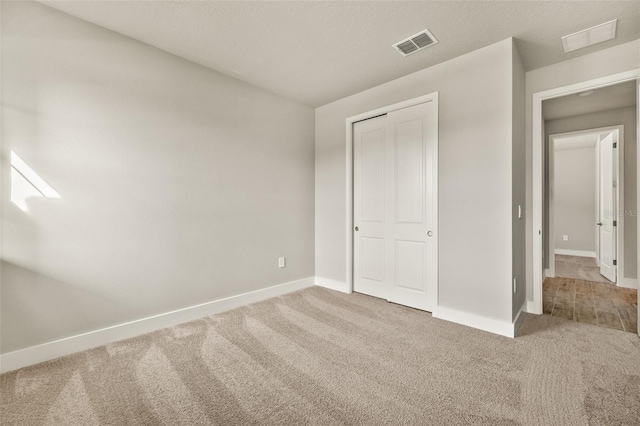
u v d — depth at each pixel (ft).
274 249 11.83
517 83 8.56
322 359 6.79
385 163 11.10
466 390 5.63
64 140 7.04
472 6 6.75
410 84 10.15
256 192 11.18
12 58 6.40
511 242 7.97
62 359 6.81
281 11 6.94
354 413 5.02
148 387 5.75
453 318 9.04
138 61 8.18
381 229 11.28
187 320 9.14
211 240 9.82
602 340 7.68
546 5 6.70
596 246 18.22
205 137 9.65
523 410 5.06
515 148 8.29
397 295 10.77
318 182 13.41
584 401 5.26
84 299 7.34
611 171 13.48
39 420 4.88
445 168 9.26
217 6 6.77
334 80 10.69
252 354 7.02
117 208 7.85
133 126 8.11
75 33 7.16
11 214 6.41
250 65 9.57
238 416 4.95
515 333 8.06
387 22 7.35
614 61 8.38
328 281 13.01
